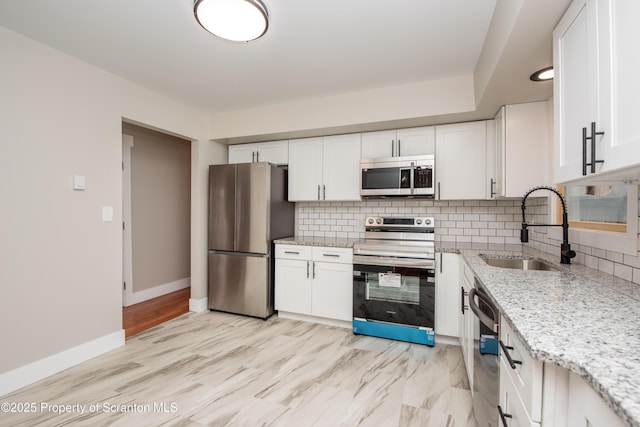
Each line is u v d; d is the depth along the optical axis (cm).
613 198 144
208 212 358
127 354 242
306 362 230
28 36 198
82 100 231
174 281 438
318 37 199
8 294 190
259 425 162
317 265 307
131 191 375
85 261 232
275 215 334
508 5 142
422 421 166
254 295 325
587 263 166
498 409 112
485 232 296
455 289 256
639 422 45
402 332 266
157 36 199
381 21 181
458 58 224
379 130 309
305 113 309
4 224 188
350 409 176
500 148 242
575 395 69
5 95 189
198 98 306
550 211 217
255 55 223
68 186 221
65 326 219
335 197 326
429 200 316
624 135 84
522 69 176
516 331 83
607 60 92
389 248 271
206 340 270
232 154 380
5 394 187
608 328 82
